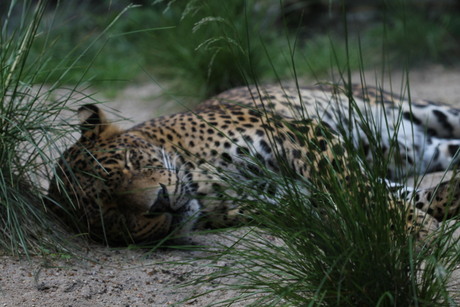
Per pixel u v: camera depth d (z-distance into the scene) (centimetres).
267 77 1459
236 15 1338
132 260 695
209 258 590
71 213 742
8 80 717
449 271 527
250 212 589
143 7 1680
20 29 734
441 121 997
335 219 530
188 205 748
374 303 498
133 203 717
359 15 1916
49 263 655
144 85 1573
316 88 1018
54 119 721
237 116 828
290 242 543
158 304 592
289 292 519
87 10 1814
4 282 607
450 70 1652
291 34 1852
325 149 766
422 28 1703
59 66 818
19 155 738
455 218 565
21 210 691
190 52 1366
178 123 823
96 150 748
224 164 793
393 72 1633
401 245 518
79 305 582
